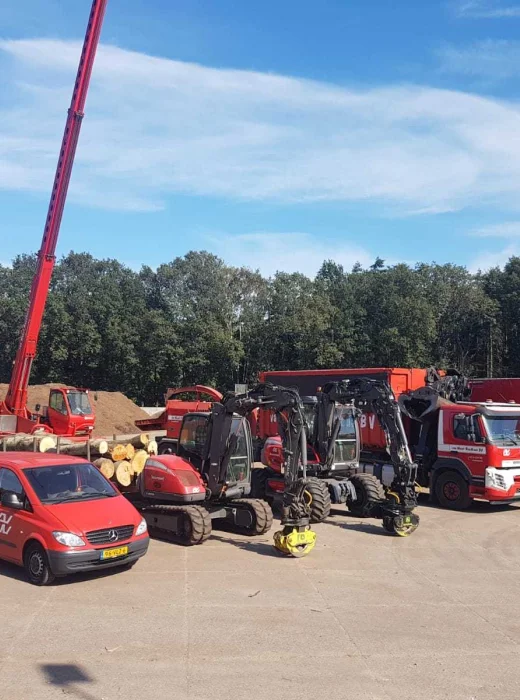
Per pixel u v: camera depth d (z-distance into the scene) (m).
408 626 7.61
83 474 10.06
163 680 5.95
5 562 9.96
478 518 14.70
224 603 8.26
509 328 56.53
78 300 57.31
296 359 55.44
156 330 55.72
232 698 5.61
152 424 27.67
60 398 23.38
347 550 11.36
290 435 11.05
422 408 16.80
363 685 5.95
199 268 74.12
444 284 58.50
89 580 9.16
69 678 5.97
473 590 9.17
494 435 15.29
